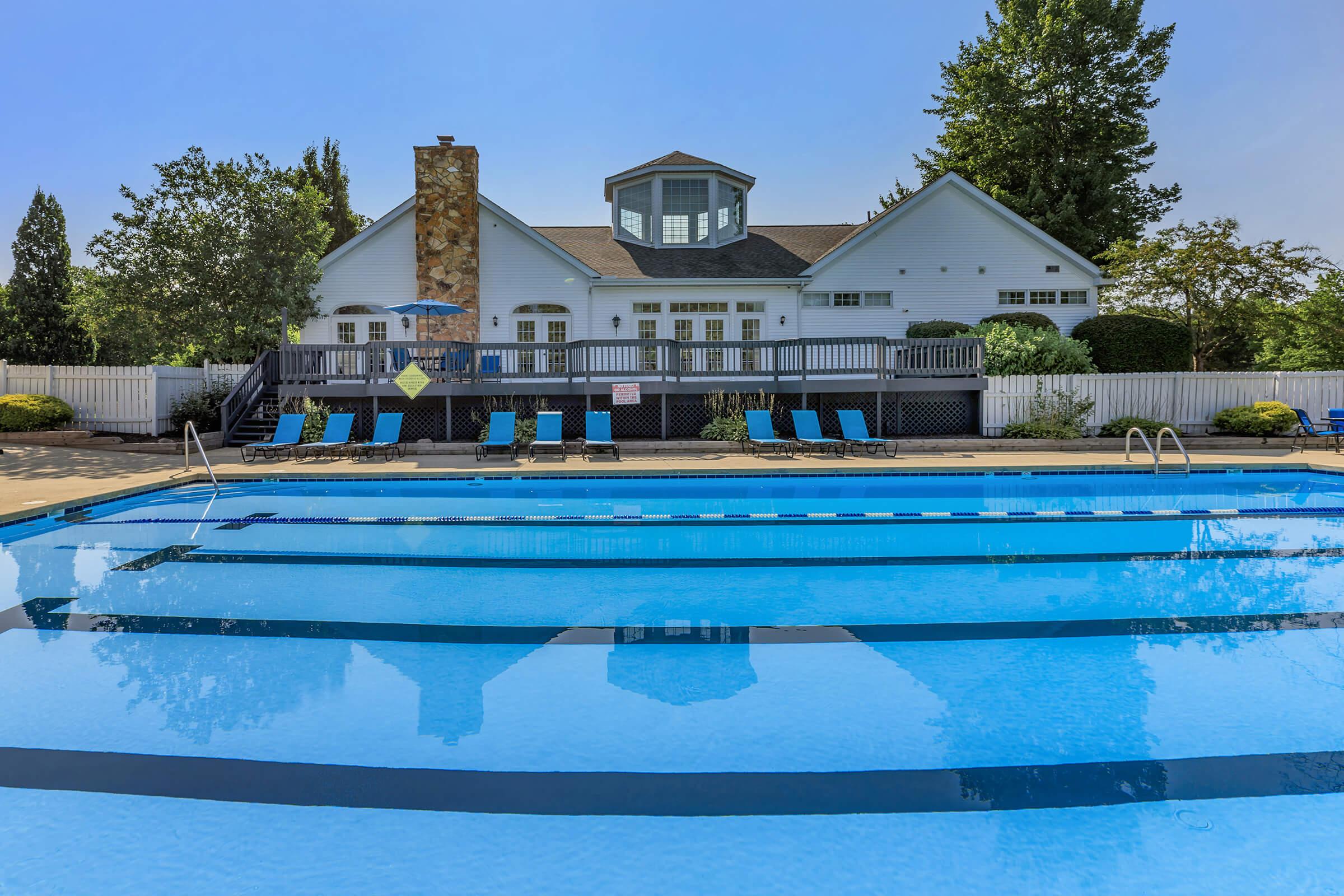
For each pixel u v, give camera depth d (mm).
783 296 22750
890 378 17203
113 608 5527
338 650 4602
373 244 21656
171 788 2957
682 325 22531
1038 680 4125
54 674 4191
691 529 8758
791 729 3523
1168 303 24469
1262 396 18359
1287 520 9359
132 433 16938
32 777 3037
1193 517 9531
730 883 2410
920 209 23078
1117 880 2422
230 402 17188
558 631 4992
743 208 25562
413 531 8609
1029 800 2914
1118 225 31062
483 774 3084
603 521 9164
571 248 24172
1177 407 18125
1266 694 3930
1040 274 23234
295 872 2445
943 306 23188
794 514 9719
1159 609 5512
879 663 4395
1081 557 7301
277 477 12164
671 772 3113
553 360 17781
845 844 2613
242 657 4480
